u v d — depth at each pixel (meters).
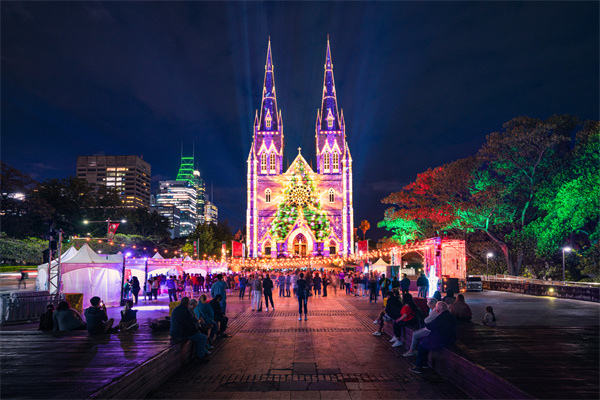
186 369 11.55
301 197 95.38
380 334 16.20
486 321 15.63
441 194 57.03
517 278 42.97
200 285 40.56
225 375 10.91
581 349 11.32
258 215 95.88
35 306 19.69
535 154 49.16
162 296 36.34
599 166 39.97
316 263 81.44
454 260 40.03
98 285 26.88
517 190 51.78
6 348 11.91
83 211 71.56
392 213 58.25
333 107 102.00
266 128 99.69
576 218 38.69
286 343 14.83
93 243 58.66
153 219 95.12
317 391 9.55
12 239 54.62
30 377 8.84
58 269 22.00
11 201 57.97
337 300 31.06
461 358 9.73
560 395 7.34
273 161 98.44
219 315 15.91
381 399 9.03
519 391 7.48
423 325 14.49
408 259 76.06
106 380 8.49
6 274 49.59
